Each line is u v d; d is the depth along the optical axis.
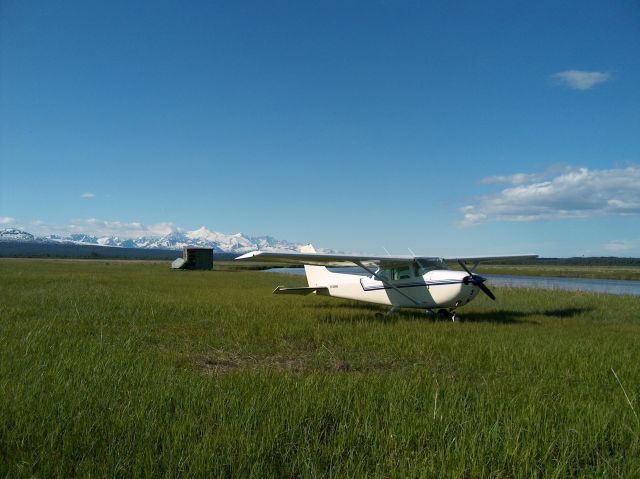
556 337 9.39
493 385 5.60
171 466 3.31
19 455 3.40
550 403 4.89
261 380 5.33
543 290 21.59
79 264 59.38
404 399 4.73
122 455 3.44
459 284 12.02
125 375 5.37
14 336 8.00
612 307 15.55
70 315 11.13
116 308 12.57
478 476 3.40
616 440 3.98
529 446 3.69
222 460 3.39
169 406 4.40
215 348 8.01
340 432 3.94
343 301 16.62
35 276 26.78
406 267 13.17
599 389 5.65
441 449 3.66
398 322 11.32
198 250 48.12
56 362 5.91
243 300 15.70
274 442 3.73
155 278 29.23
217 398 4.53
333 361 7.18
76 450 3.51
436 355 7.64
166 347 8.02
